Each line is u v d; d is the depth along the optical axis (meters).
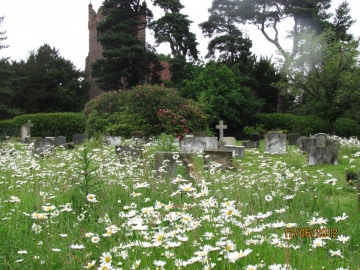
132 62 39.66
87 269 3.58
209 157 10.59
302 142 17.17
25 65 46.25
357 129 32.44
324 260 3.50
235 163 11.08
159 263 3.04
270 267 2.81
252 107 39.59
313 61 27.78
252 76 45.84
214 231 3.96
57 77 46.38
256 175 8.27
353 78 26.45
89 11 57.31
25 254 3.97
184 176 7.93
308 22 45.06
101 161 9.63
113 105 24.88
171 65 41.22
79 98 47.06
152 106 23.84
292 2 46.16
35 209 5.58
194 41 44.12
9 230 4.67
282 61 29.25
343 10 48.25
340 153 14.98
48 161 10.98
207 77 37.41
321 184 7.55
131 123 22.66
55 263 3.81
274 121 38.41
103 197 6.25
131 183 6.90
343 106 27.14
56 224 4.77
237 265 3.22
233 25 48.84
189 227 3.87
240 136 38.31
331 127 28.06
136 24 42.03
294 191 6.52
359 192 6.80
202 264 3.16
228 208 4.01
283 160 12.69
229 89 37.66
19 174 8.16
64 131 31.45
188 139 16.36
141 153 10.75
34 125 31.03
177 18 42.03
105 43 40.47
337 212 5.71
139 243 3.56
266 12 47.47
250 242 3.57
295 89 29.28
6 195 6.71
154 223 4.33
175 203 5.67
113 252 3.75
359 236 4.69
